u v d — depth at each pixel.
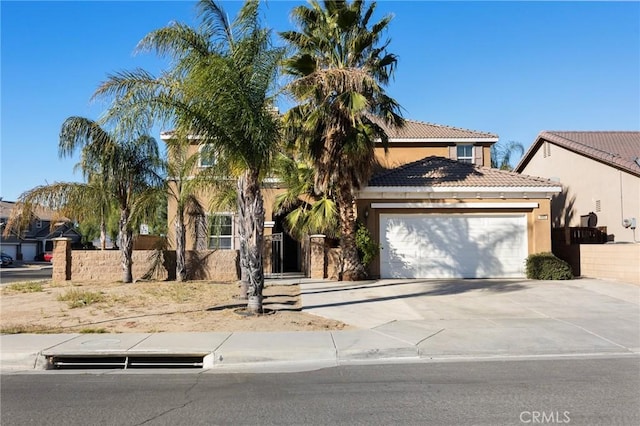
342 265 19.75
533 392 6.95
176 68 12.14
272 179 21.61
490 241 20.44
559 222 26.75
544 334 10.61
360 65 18.67
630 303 13.98
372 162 19.38
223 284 19.33
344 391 7.10
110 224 34.62
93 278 20.84
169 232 22.69
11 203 58.84
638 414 5.99
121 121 12.05
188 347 9.44
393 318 12.27
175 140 13.48
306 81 14.16
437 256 20.39
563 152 26.58
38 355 9.04
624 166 21.48
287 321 11.85
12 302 15.04
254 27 12.32
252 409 6.32
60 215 19.58
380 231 20.48
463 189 20.11
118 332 10.76
